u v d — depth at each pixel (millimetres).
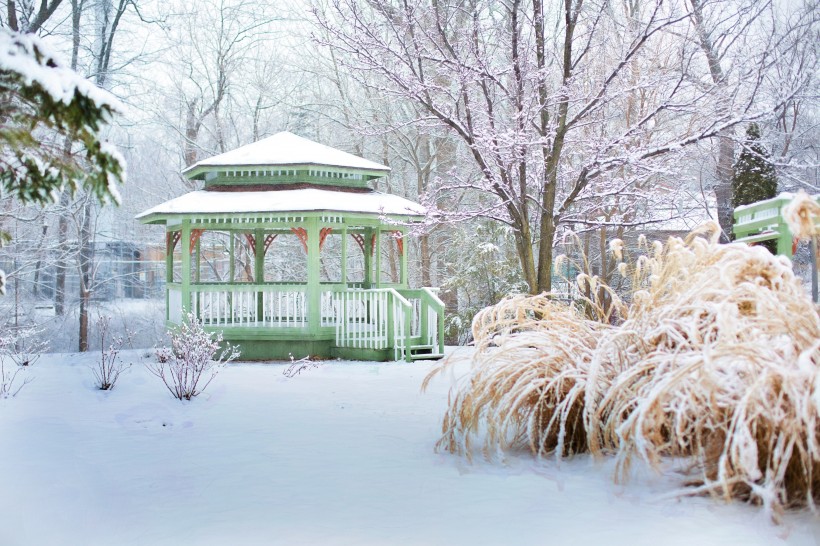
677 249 6316
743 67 16547
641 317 6281
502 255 25031
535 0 15656
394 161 29875
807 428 4504
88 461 6508
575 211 21406
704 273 5918
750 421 4859
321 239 15344
